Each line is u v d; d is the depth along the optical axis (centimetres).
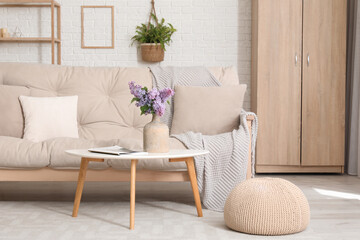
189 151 234
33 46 481
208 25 483
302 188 344
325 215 250
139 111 326
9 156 256
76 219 238
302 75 415
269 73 415
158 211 259
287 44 414
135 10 482
